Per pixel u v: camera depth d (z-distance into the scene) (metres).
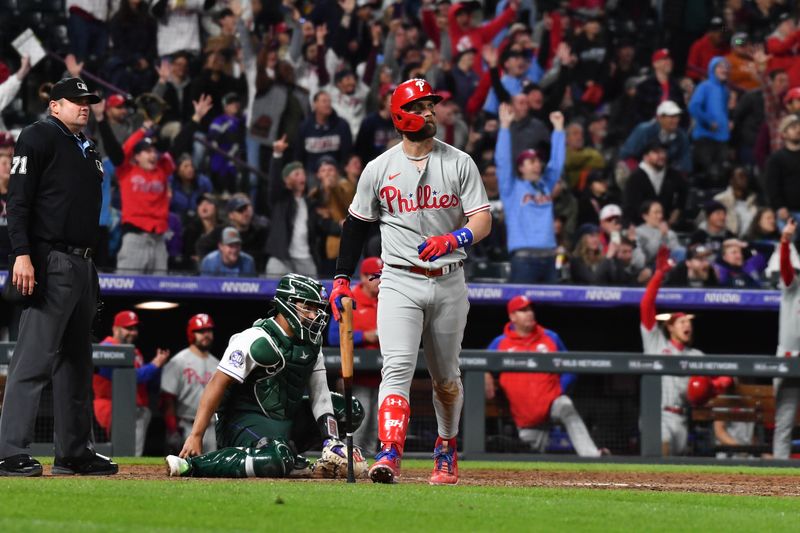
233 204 48.31
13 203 21.36
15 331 44.91
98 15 51.81
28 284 21.25
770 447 41.00
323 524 13.65
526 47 56.56
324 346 42.34
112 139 45.34
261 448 22.73
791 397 41.03
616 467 35.31
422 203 20.20
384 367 20.50
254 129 51.84
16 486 17.67
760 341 53.97
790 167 53.69
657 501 18.83
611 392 40.50
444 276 20.25
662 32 60.53
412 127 19.98
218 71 51.56
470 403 39.03
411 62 54.41
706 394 40.53
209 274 47.31
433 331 20.48
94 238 22.28
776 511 17.38
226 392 24.05
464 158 20.36
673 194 53.31
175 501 15.75
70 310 21.84
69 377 22.47
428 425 39.38
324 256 49.03
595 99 57.78
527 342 41.62
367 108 54.62
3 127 49.72
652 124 55.41
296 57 53.31
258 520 13.91
